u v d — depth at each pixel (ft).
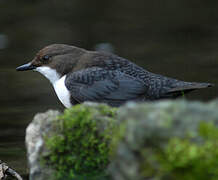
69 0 89.45
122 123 18.26
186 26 75.31
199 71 56.08
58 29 74.74
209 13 81.15
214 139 17.04
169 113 17.56
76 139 22.81
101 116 23.06
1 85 54.70
